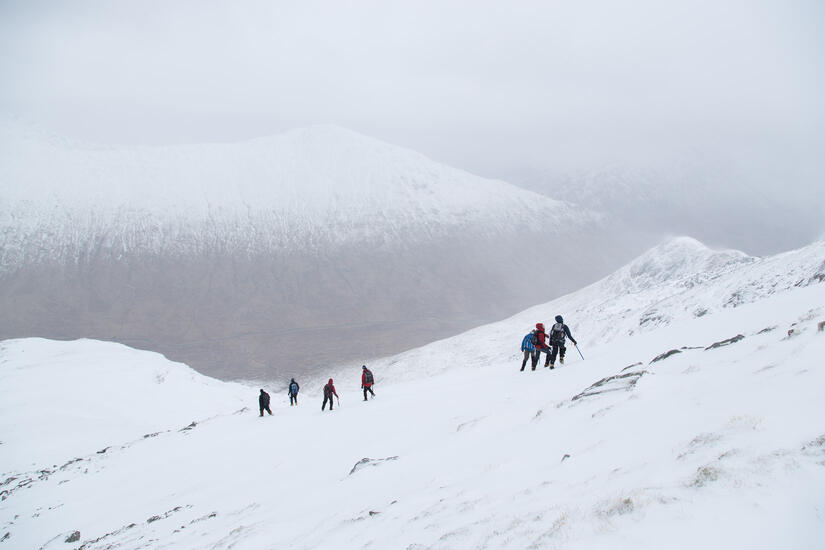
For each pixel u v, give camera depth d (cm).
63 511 2033
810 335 916
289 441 1952
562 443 885
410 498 865
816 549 396
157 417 5219
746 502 463
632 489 564
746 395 760
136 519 1627
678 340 1764
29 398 5225
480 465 936
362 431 1717
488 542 565
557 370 1734
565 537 500
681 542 438
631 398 959
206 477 1822
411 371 11225
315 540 814
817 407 613
